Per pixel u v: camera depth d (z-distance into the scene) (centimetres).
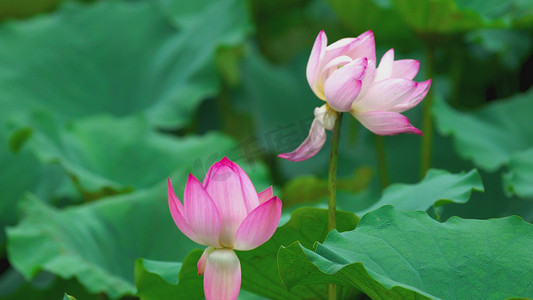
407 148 609
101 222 466
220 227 391
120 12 730
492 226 404
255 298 443
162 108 627
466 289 396
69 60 699
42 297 531
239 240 391
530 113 552
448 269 398
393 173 600
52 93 678
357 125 655
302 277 399
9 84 662
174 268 424
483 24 479
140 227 467
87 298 521
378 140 545
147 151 551
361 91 398
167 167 539
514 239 402
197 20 718
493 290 396
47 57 695
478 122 547
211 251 393
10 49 690
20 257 451
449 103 644
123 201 471
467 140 501
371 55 400
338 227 416
